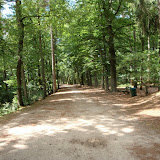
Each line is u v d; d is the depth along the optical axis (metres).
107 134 4.93
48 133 5.13
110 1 16.58
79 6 16.95
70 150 3.79
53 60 24.67
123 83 21.06
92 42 18.73
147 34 15.33
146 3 13.95
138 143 4.14
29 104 13.57
